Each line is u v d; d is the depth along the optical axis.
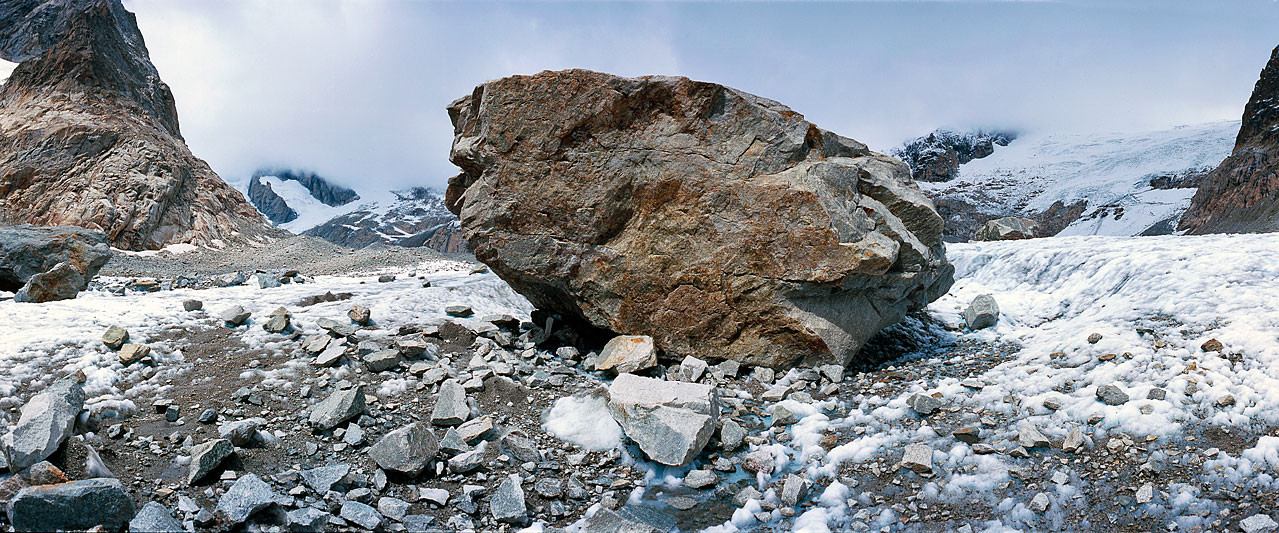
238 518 5.50
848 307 10.05
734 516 6.47
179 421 7.62
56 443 6.24
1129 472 6.56
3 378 8.23
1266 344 8.09
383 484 6.52
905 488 6.80
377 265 24.78
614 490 6.93
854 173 10.12
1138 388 7.88
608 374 9.93
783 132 9.81
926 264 10.03
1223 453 6.50
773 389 9.36
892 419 8.26
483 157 10.18
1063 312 12.00
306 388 8.52
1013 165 192.88
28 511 5.14
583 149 10.03
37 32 62.06
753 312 9.90
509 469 7.11
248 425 7.10
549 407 8.70
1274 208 83.56
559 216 10.16
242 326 11.07
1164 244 13.55
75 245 15.20
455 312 12.37
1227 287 10.01
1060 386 8.44
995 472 6.87
